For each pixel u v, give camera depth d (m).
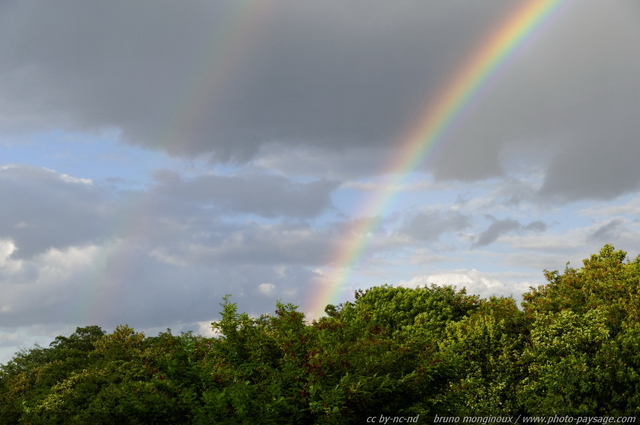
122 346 40.22
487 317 21.38
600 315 18.77
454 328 22.81
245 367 12.30
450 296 28.53
